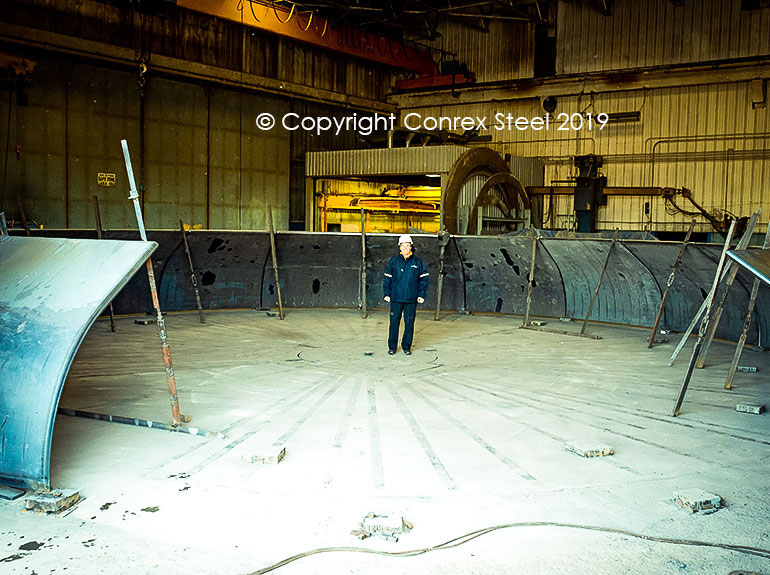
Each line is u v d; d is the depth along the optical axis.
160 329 5.77
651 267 11.45
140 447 5.44
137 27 20.39
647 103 24.45
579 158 24.61
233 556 3.65
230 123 23.39
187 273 13.70
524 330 12.27
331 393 7.29
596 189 24.69
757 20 22.45
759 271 5.53
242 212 24.03
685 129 23.83
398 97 29.50
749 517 4.24
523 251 13.14
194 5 20.48
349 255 14.33
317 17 24.39
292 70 25.19
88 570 3.49
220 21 22.75
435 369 8.66
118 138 20.23
